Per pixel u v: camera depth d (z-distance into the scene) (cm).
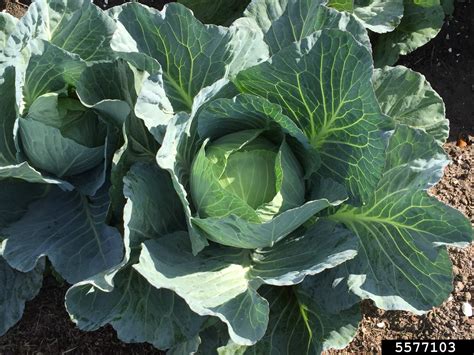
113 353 78
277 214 65
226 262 68
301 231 72
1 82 70
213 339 70
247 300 64
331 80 65
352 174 69
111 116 72
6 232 73
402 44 95
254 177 66
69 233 72
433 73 103
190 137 69
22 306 72
